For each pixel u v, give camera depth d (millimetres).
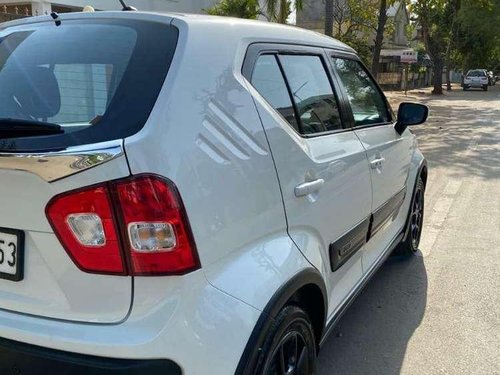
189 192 1825
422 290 4348
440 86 35656
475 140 13289
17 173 1781
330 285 2816
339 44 3586
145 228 1750
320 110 2943
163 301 1769
